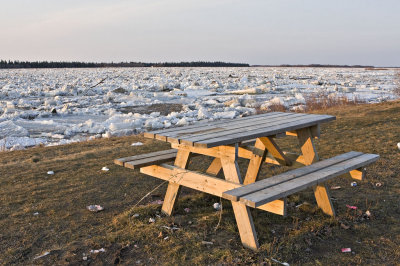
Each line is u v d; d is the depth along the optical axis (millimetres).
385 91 26672
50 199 4293
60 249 3076
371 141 6840
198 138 3125
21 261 2896
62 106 20016
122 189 4652
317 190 3734
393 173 4910
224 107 19266
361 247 3047
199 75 66750
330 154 6125
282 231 3338
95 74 74375
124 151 6801
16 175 5285
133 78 59469
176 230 3398
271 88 30812
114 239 3213
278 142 7312
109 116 16609
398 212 3721
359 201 4031
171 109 19250
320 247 3059
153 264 2842
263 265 2758
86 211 3924
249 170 4133
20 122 14086
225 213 3748
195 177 3477
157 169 3863
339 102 15430
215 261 2846
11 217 3758
